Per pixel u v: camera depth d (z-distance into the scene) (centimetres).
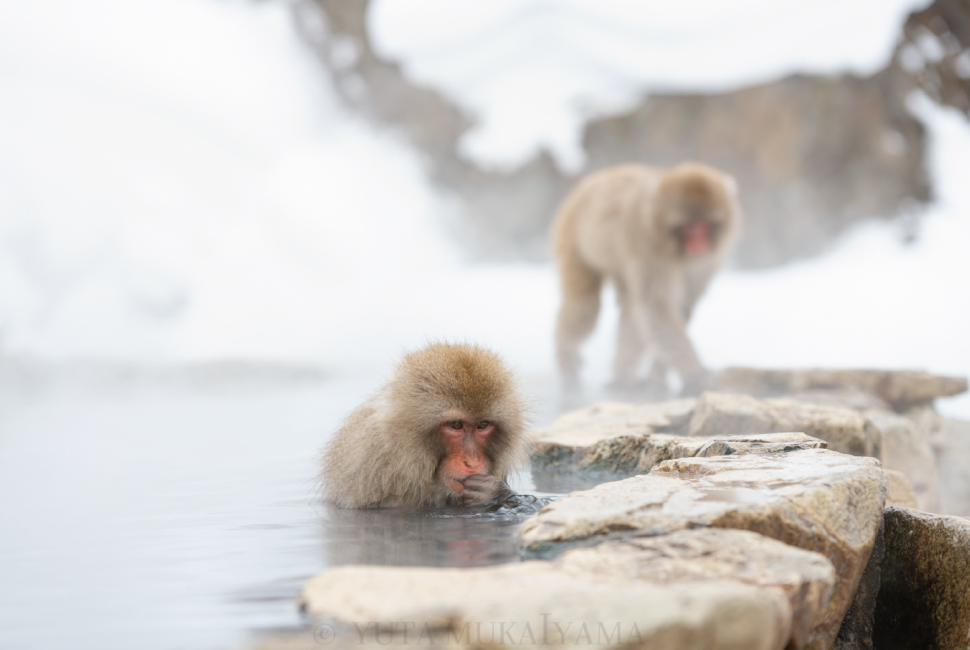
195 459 662
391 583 277
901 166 2445
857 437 586
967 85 2239
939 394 830
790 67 2566
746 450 456
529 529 341
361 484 489
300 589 308
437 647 234
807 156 2508
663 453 541
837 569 337
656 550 303
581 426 678
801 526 335
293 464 639
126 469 616
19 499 502
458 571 290
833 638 336
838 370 850
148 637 267
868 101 2472
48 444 751
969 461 763
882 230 2473
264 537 399
